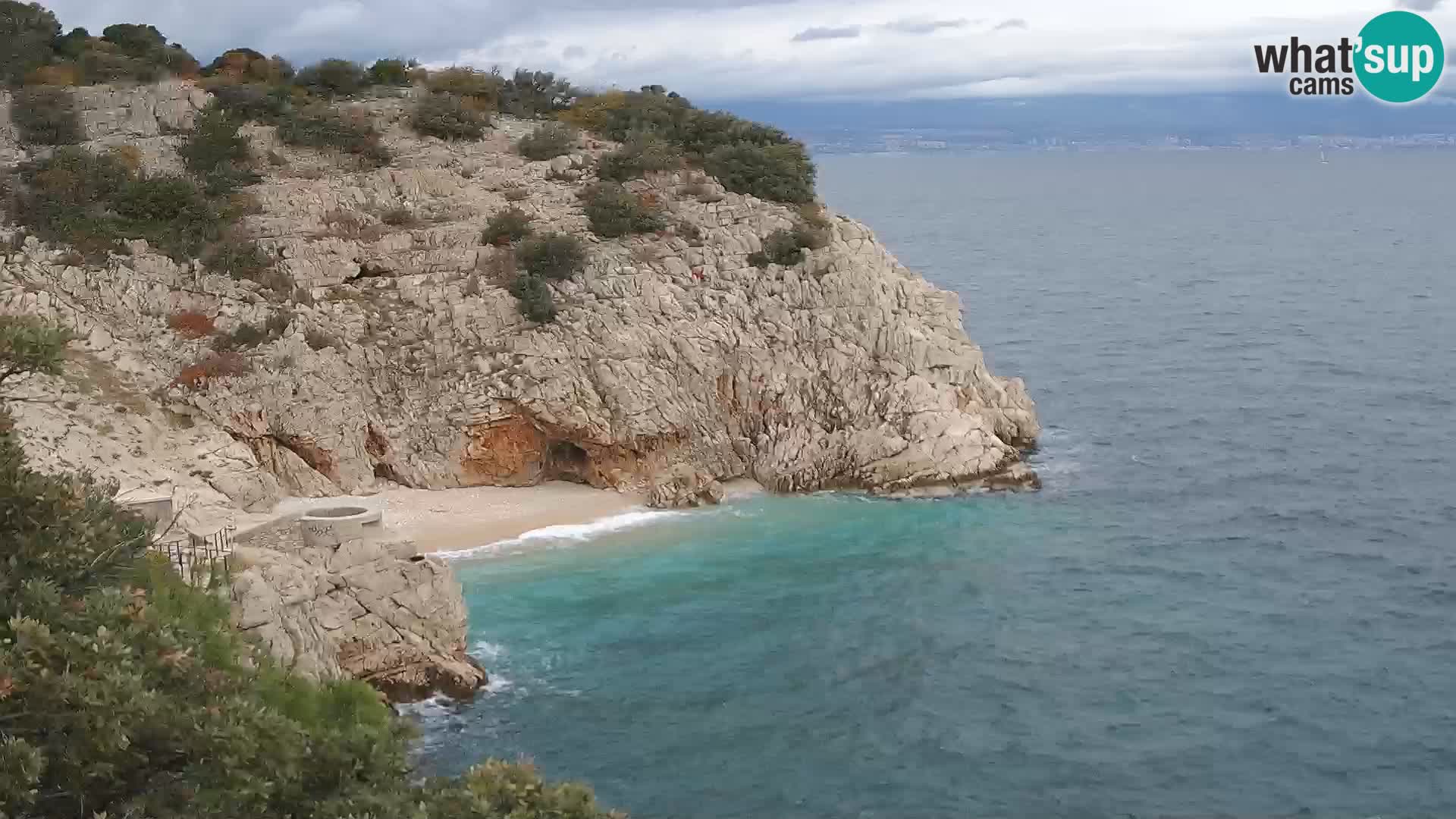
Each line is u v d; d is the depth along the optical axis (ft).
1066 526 226.38
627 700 160.45
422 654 159.53
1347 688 164.96
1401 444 279.90
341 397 233.96
